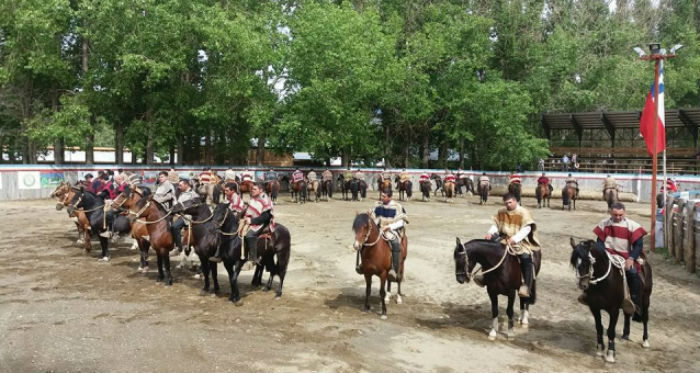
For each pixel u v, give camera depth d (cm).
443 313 1021
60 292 1082
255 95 3600
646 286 823
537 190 3184
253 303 1041
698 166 3950
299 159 5097
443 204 3225
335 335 853
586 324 973
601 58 4925
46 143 3042
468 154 4888
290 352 766
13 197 2795
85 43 3241
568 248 1752
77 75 3388
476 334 897
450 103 4100
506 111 4012
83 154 5197
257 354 753
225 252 1030
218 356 739
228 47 3241
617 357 808
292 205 2975
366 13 3916
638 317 861
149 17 3075
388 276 1001
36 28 2822
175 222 1168
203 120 3634
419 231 2038
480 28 4259
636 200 3584
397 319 965
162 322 892
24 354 729
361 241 914
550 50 4500
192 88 3425
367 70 3575
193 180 2978
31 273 1251
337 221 2294
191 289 1138
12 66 2895
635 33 5338
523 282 859
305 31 3538
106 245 1420
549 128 4738
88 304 996
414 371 718
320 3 3969
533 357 796
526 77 4534
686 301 1138
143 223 1207
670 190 2431
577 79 5050
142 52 3038
